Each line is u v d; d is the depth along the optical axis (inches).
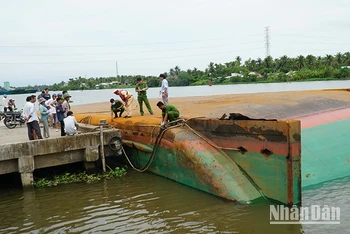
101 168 529.3
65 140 470.6
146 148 502.3
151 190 429.1
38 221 348.8
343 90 880.9
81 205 389.1
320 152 478.0
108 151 512.7
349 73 3821.4
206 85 5182.1
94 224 335.6
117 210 369.7
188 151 421.4
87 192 433.4
